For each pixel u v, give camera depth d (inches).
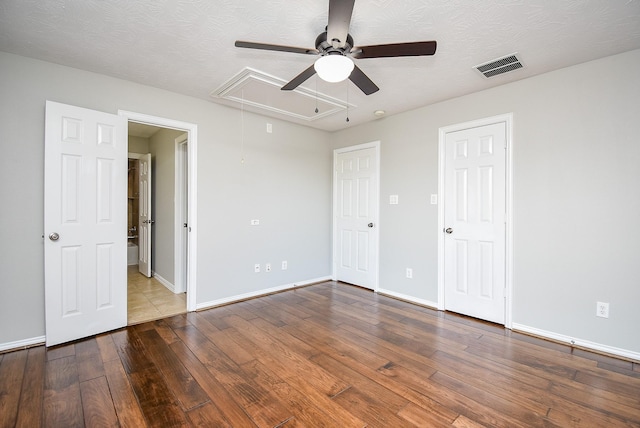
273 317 122.2
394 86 114.5
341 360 88.4
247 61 96.8
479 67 99.3
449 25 76.8
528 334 107.1
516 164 110.6
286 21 76.5
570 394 72.9
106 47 88.7
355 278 171.5
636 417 65.2
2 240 90.6
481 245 120.0
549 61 95.5
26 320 94.4
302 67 100.5
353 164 172.1
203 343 98.7
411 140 142.8
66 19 75.3
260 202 151.3
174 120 122.0
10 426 61.1
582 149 97.3
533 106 106.4
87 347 95.0
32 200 94.7
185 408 67.2
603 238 94.0
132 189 232.8
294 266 167.3
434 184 134.2
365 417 64.9
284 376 80.0
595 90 94.7
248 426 62.0
